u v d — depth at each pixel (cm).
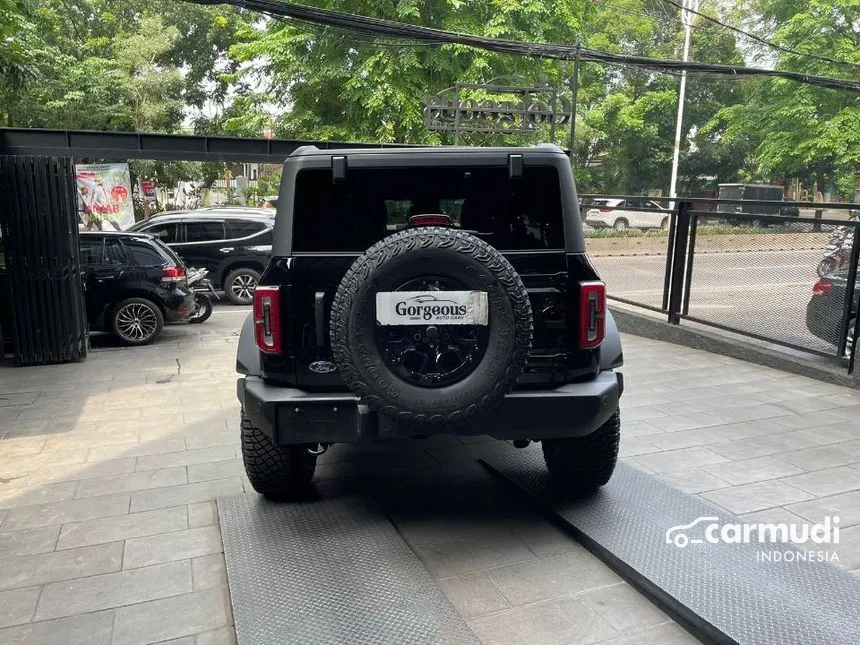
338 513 369
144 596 296
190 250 1274
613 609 283
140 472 449
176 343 941
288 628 262
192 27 3222
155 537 353
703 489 393
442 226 326
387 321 285
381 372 285
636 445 468
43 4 1998
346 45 1686
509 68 1741
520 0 1730
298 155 321
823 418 525
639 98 3131
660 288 917
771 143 2456
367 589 290
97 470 454
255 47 1816
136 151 1112
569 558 325
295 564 312
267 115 2000
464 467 443
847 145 2250
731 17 2962
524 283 317
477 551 333
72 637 267
